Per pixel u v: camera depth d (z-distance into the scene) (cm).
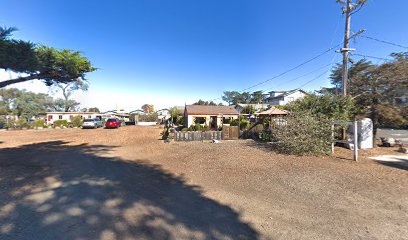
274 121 1366
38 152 973
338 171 635
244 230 306
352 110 1102
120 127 3145
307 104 1148
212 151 1013
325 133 909
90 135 1845
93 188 483
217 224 323
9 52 616
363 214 361
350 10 1051
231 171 643
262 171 639
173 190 478
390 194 451
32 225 312
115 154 941
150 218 339
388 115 1014
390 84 1012
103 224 318
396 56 1091
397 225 323
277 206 393
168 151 1021
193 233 296
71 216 343
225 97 7956
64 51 746
